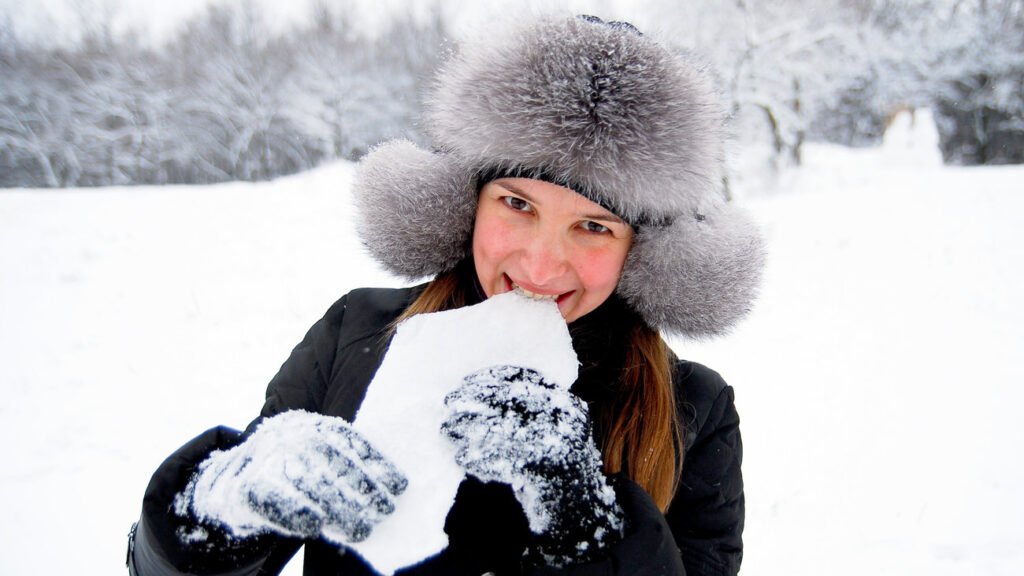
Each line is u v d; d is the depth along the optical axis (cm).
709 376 131
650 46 104
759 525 285
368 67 3397
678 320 120
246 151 3431
